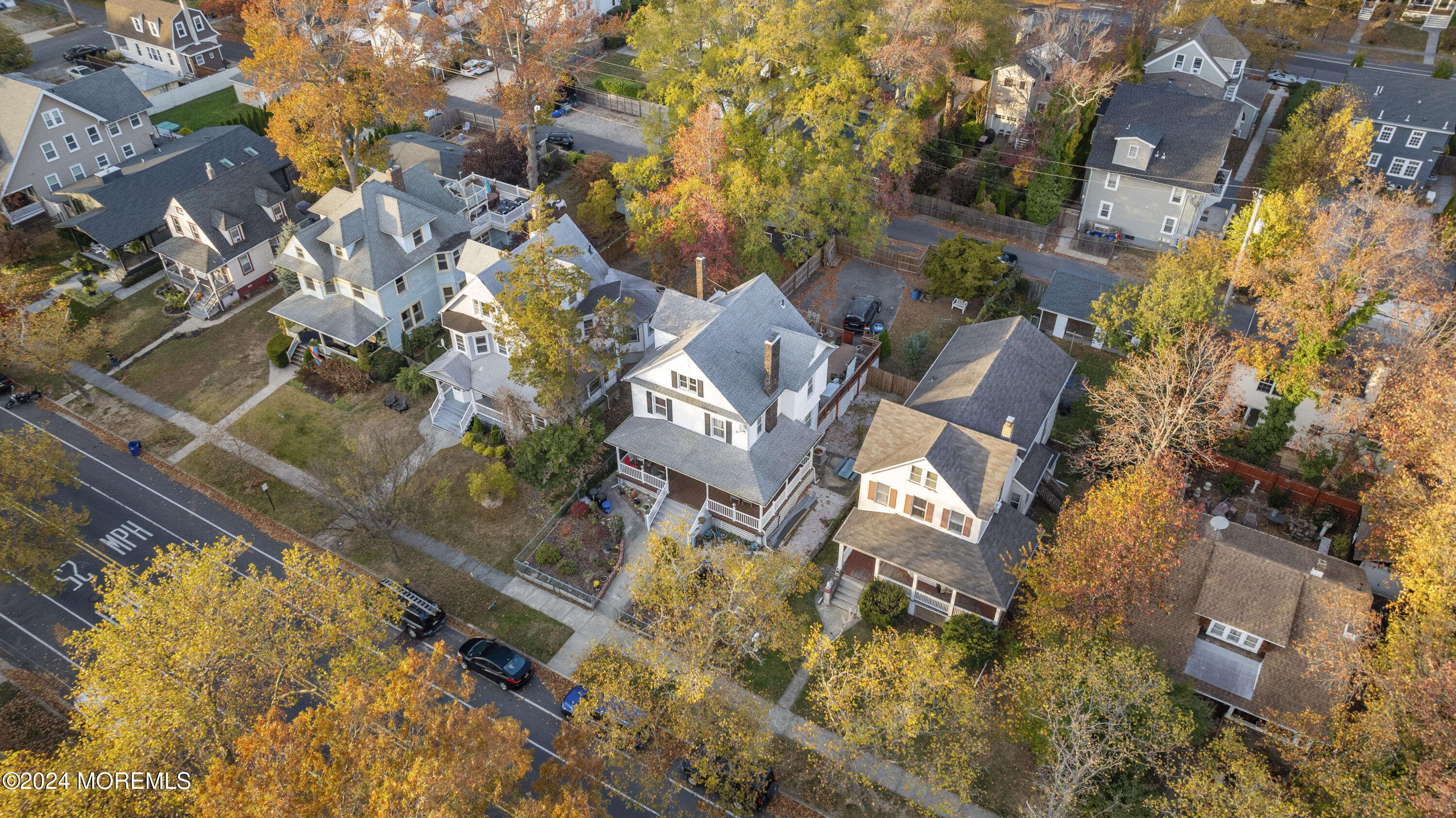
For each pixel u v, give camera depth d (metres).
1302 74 93.19
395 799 24.02
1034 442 46.72
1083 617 35.69
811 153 60.31
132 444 51.91
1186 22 88.44
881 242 67.06
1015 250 68.44
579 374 51.44
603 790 35.31
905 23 65.12
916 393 49.19
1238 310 55.41
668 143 64.25
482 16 67.81
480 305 52.22
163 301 62.66
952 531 41.47
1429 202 71.38
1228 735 32.16
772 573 37.38
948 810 32.66
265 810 24.17
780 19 57.56
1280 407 45.97
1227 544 40.94
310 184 64.88
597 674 35.91
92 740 30.89
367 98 63.41
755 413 44.31
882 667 35.22
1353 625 35.31
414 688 27.22
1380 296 44.25
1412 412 38.69
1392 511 38.44
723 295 51.88
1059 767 30.84
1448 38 97.12
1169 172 64.50
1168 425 44.03
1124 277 64.75
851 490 49.25
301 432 53.06
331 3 59.94
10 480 43.47
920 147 71.06
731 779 32.59
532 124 69.50
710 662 37.56
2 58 87.62
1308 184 54.66
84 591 44.53
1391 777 30.69
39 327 53.12
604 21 92.31
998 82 78.56
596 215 66.25
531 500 48.62
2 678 40.41
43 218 69.81
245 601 33.38
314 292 57.47
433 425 52.84
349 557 46.12
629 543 46.12
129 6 89.94
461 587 44.50
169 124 81.56
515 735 27.59
